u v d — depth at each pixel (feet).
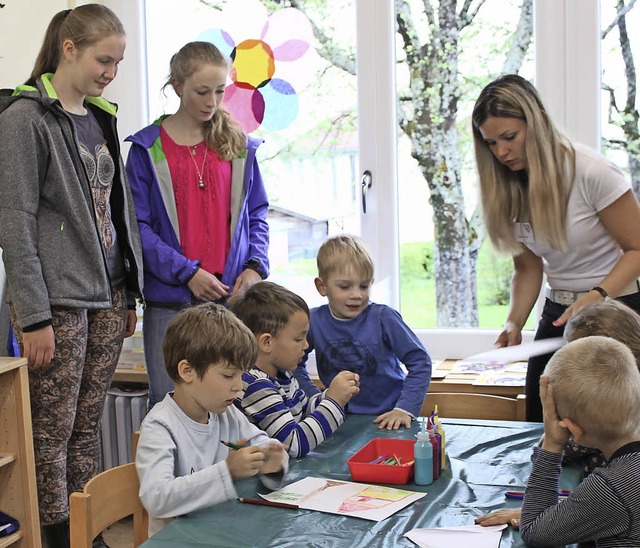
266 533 4.84
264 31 11.41
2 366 7.35
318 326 7.96
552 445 4.95
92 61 7.66
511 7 10.57
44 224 7.66
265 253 9.29
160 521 5.52
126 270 8.49
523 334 10.73
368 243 11.23
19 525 7.89
